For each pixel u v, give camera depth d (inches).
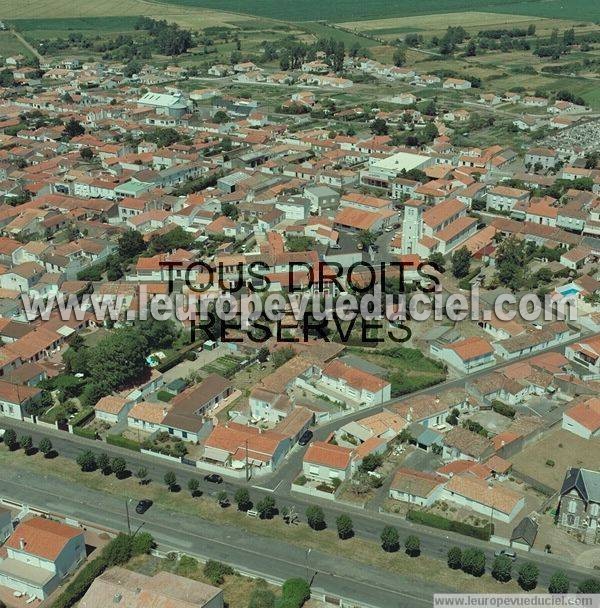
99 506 6392.7
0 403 7677.2
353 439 7091.5
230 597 5398.6
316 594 5423.2
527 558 5767.7
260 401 7470.5
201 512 6323.8
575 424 7249.0
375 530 6102.4
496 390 7716.5
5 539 6008.9
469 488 6318.9
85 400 7810.0
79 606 5083.7
